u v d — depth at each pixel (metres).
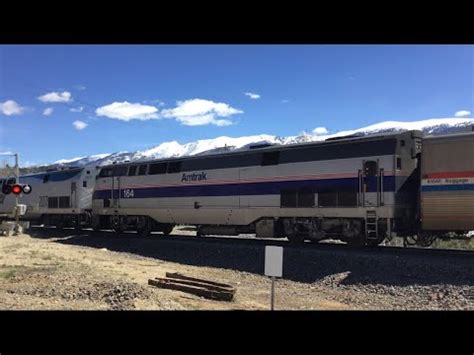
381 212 21.33
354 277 18.19
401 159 21.27
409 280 16.92
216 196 28.61
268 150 26.14
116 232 36.22
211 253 25.05
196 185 29.92
